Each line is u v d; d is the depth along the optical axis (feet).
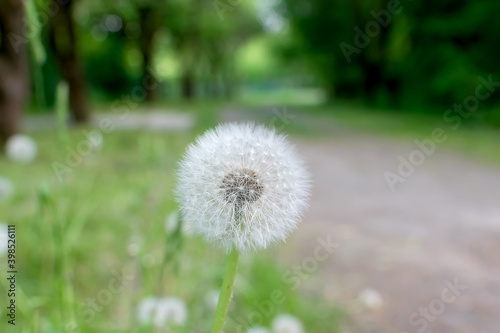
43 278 9.03
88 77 94.22
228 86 164.14
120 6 62.44
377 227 16.79
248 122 3.95
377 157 32.68
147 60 77.77
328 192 22.33
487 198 21.47
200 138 3.74
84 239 11.87
